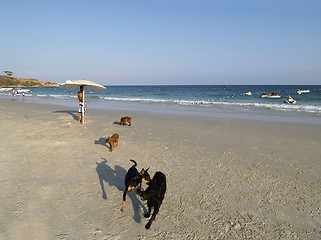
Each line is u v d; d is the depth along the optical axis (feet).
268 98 123.54
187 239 11.92
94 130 35.19
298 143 29.84
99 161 22.00
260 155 24.77
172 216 13.82
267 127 40.52
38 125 36.37
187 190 16.83
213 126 40.98
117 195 16.05
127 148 26.37
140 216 13.83
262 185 17.79
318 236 12.26
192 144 28.71
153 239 11.83
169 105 85.30
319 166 21.81
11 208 13.79
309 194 16.56
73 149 25.22
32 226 12.34
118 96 153.89
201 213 14.15
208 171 20.22
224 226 12.98
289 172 20.33
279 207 14.92
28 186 16.53
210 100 113.29
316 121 47.62
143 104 90.02
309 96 134.41
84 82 37.76
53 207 14.15
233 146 28.12
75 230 12.23
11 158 21.67
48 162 21.17
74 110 60.70
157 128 38.42
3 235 11.51
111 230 12.40
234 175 19.48
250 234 12.37
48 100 108.88
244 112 63.46
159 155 24.14
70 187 16.71
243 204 15.17
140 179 13.73
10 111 54.34
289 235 12.32
